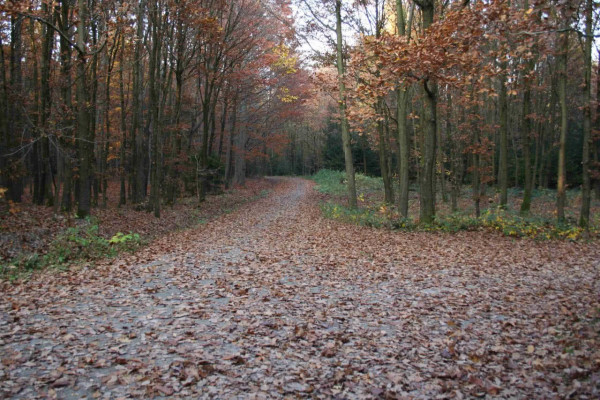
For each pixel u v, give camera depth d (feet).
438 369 15.23
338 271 30.12
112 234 45.21
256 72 99.91
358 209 70.54
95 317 19.75
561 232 43.42
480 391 13.62
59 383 13.35
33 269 29.73
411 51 36.40
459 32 28.27
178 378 14.06
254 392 13.38
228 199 99.04
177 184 84.53
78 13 44.65
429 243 40.47
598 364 14.25
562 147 46.70
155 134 63.31
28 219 46.55
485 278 27.78
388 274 29.14
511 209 67.56
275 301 22.91
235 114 119.03
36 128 45.75
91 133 62.85
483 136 70.79
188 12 65.26
